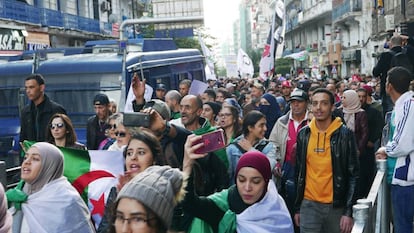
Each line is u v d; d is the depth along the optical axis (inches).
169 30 928.9
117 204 100.3
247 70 1175.0
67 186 172.1
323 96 221.5
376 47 1456.7
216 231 155.9
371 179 331.3
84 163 195.8
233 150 238.7
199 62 732.0
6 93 457.4
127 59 450.0
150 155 157.6
